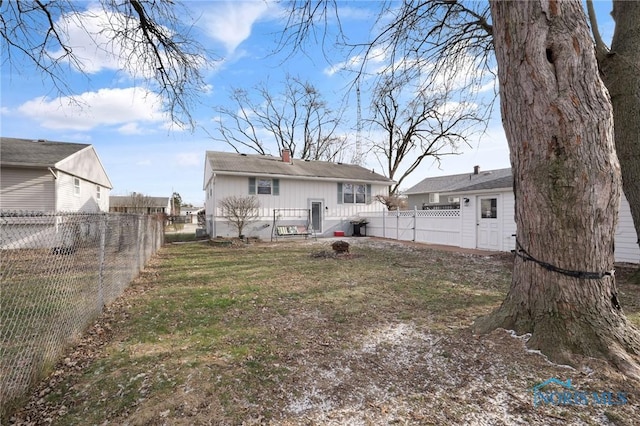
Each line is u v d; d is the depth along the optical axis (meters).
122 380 2.61
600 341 2.61
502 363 2.64
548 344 2.71
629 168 5.73
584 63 2.65
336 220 18.41
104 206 18.67
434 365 2.74
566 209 2.73
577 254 2.75
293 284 6.09
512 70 2.93
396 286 5.81
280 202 16.70
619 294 5.08
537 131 2.78
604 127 2.68
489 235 11.14
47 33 5.78
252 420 2.08
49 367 2.78
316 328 3.76
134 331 3.75
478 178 25.77
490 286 5.77
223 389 2.45
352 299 4.98
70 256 4.40
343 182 18.62
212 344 3.34
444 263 8.45
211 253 10.98
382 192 20.19
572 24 2.66
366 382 2.52
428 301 4.81
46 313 3.66
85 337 3.58
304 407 2.22
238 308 4.62
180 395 2.37
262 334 3.60
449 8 6.02
